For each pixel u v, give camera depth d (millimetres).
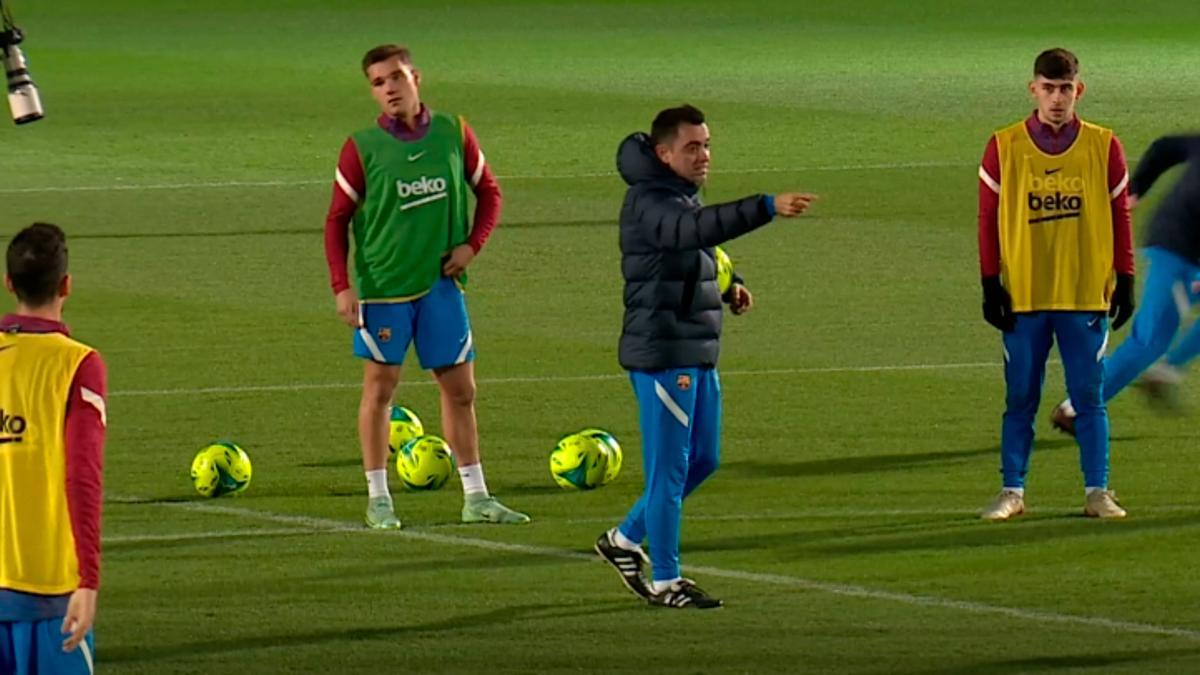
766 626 31844
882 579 34438
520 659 30297
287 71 120750
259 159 90000
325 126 99438
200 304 61281
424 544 37125
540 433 45875
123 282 64688
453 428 38750
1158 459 42906
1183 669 29469
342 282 38188
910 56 124188
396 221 37750
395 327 38062
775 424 46438
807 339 55625
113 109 105812
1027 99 104750
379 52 37812
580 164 87375
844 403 48406
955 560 35531
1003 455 38594
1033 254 37531
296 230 73438
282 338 56531
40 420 23453
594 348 55000
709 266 32344
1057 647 30562
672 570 32844
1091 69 116375
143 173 86438
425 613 32812
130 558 36344
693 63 122375
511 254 68375
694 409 32812
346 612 32906
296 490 41250
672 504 32625
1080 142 37375
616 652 30578
